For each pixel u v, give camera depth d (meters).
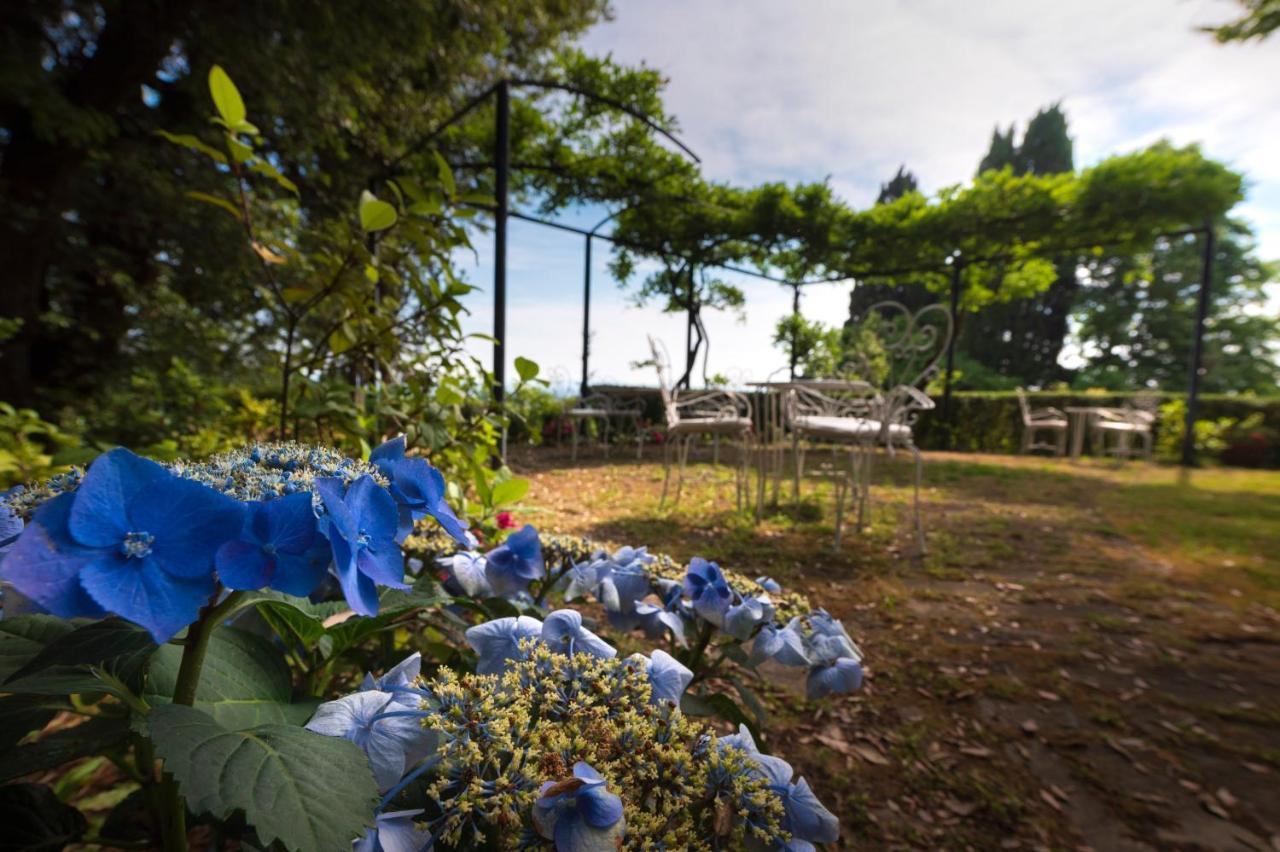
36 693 0.48
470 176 7.19
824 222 8.94
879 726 1.72
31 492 0.46
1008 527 4.23
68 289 5.21
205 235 5.17
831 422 4.04
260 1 4.84
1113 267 21.73
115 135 4.52
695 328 10.74
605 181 8.44
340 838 0.35
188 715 0.41
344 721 0.48
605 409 8.75
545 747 0.47
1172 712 1.83
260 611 0.71
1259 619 2.57
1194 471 7.69
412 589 0.78
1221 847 1.29
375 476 0.50
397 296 2.46
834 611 2.62
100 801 1.15
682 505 4.88
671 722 0.55
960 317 10.49
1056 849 1.27
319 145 5.87
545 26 7.57
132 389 4.60
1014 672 2.07
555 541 1.07
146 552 0.35
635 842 0.43
